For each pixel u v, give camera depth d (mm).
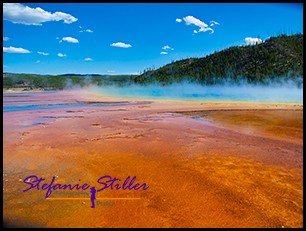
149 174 5812
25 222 3916
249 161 6789
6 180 5445
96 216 4098
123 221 3971
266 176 5738
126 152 7531
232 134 10234
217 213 4203
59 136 9578
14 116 15320
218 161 6773
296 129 11336
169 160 6828
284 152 7672
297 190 5027
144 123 12773
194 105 23047
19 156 7051
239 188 5105
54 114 16344
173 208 4352
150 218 4051
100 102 27203
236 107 20938
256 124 12672
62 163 6531
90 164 6457
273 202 4551
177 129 11188
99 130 10828
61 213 4184
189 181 5434
